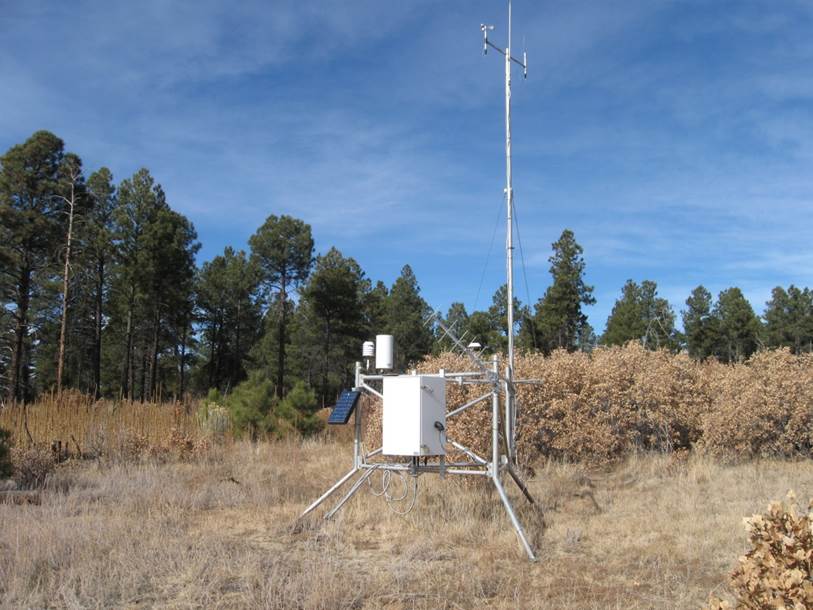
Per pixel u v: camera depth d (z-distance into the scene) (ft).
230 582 21.17
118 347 170.19
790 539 12.52
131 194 142.41
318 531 27.91
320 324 159.94
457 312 175.22
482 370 27.61
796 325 183.11
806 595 11.60
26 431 50.52
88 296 147.74
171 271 142.31
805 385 45.75
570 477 40.65
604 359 51.44
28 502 33.91
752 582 12.51
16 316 129.39
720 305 177.78
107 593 19.75
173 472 43.27
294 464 48.88
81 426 54.54
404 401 26.76
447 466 27.45
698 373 53.78
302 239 170.91
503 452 37.32
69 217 128.57
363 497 33.94
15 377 128.67
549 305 138.72
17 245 127.44
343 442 63.21
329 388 162.71
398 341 167.12
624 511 31.81
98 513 29.84
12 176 126.52
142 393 172.04
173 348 175.83
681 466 43.39
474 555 24.48
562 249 140.87
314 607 18.61
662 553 24.36
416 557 24.09
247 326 186.91
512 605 19.30
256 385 72.43
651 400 48.88
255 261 170.81
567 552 25.13
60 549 23.35
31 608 18.57
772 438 46.91
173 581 21.01
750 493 34.83
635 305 158.71
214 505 33.37
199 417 66.08
